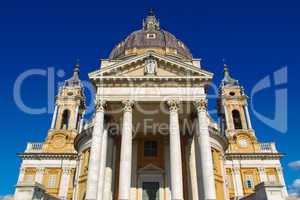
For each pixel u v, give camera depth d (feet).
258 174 187.01
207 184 91.81
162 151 122.83
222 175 130.11
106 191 107.34
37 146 200.64
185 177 113.50
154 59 111.04
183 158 116.37
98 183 96.37
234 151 196.44
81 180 133.08
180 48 170.30
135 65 110.83
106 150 106.32
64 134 203.72
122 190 90.68
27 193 91.25
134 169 117.08
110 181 109.70
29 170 188.65
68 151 197.06
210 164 94.94
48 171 188.44
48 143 200.44
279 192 95.76
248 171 188.24
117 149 119.44
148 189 114.93
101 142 100.83
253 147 198.49
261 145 199.41
